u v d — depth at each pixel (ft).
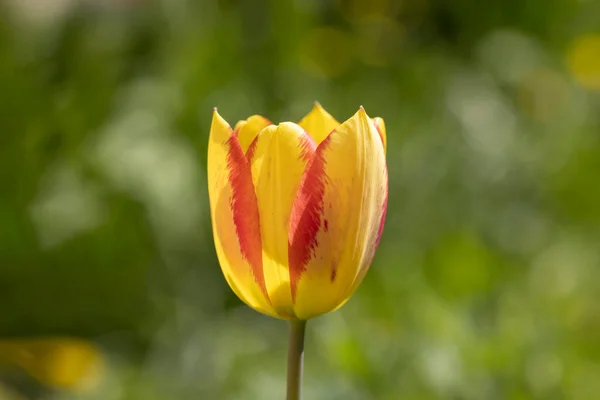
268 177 2.01
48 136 4.14
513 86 5.23
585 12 5.67
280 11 4.67
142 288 4.00
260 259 2.02
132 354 3.79
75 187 4.06
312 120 2.14
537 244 4.16
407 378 2.76
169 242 4.01
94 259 4.01
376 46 5.34
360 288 3.32
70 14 4.39
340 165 1.99
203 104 4.34
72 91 4.26
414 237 4.15
